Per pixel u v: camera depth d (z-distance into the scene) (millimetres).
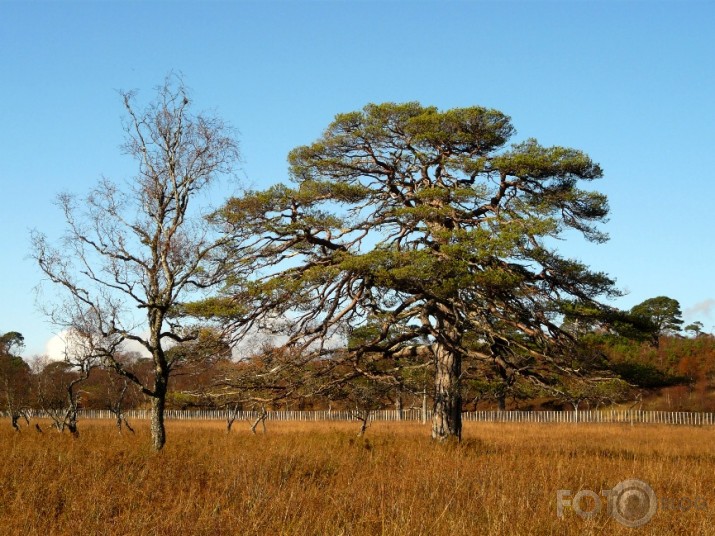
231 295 22781
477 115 24469
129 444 22625
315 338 23406
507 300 22938
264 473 16406
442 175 25656
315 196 24281
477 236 21484
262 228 23609
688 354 63688
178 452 19906
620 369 23547
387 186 26500
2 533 11727
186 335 22578
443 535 11664
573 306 22516
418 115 25516
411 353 26766
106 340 24500
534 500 14250
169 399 23812
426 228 24000
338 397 26359
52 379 42219
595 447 27453
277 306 22906
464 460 19891
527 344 24359
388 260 21422
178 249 22375
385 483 15797
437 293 21281
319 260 24000
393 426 41250
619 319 23078
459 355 25828
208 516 12344
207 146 22672
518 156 23375
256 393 23656
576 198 23297
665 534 12406
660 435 36469
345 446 23125
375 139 25656
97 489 14188
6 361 43594
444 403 25531
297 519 12547
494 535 11539
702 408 54938
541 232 21047
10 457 18031
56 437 25297
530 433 37469
